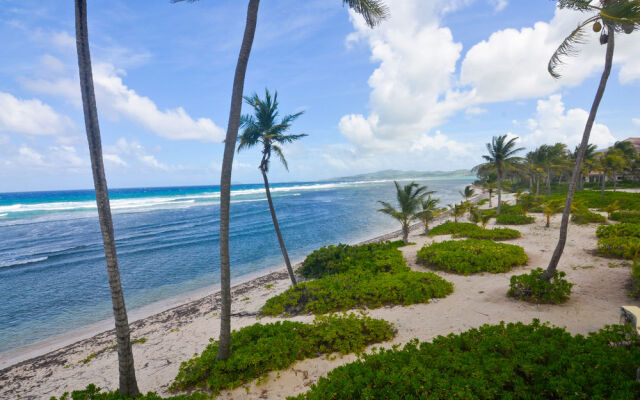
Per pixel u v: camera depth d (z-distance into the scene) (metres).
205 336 11.88
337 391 5.99
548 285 10.75
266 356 8.10
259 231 36.78
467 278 14.81
